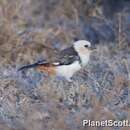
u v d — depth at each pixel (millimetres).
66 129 13844
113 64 18281
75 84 16734
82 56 16984
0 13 20766
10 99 15938
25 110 15102
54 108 14938
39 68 16875
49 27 22453
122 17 21656
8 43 19531
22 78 17500
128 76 17125
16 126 14109
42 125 14086
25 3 22797
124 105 15453
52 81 16906
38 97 16047
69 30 22328
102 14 22953
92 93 15891
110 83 16891
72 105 15562
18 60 19156
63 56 16812
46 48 20016
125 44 20359
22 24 21281
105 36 22156
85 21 22766
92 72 17938
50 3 23438
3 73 17812
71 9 23000
